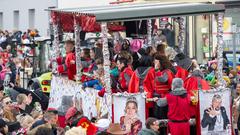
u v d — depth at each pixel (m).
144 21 21.67
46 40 29.34
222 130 16.62
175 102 15.98
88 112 17.77
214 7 16.75
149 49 17.67
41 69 29.38
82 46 24.05
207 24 26.92
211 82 17.95
